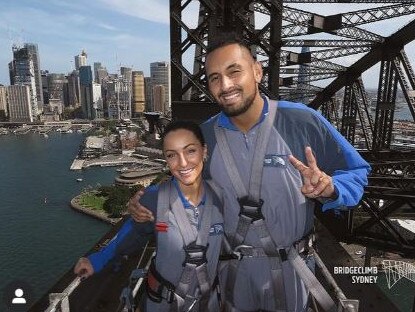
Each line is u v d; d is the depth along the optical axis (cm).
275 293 228
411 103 1157
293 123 216
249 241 229
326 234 618
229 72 205
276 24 608
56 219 8944
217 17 609
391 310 386
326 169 221
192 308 241
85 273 261
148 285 253
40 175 13600
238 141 226
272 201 216
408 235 4309
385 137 1328
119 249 259
